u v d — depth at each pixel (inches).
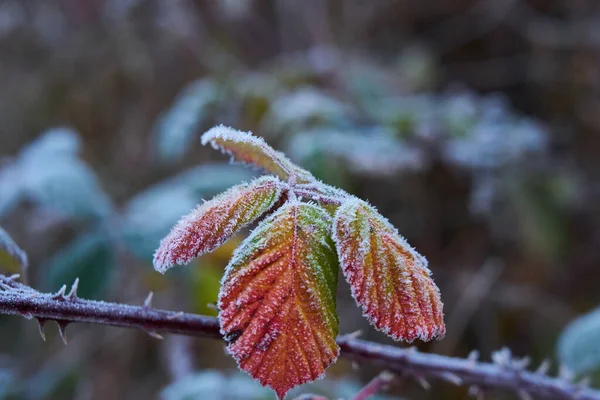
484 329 39.0
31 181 24.6
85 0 42.8
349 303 36.6
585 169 43.6
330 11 47.6
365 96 34.3
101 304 12.4
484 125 34.5
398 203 41.1
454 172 37.7
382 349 14.0
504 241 40.3
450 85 46.3
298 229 11.6
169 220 25.0
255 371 11.3
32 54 45.3
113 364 36.4
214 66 39.0
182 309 29.8
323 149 27.1
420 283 11.5
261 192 12.0
